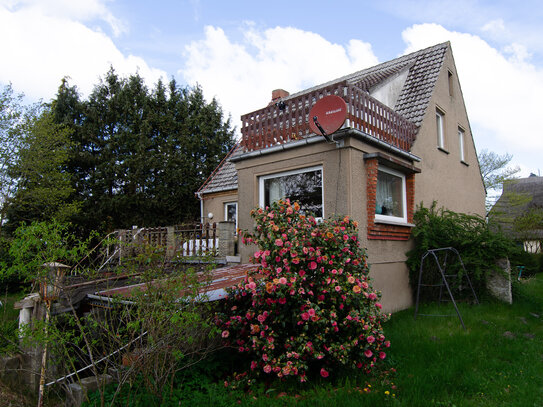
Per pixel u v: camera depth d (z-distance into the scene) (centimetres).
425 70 1269
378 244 816
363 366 495
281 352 483
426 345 597
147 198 1931
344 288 483
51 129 1520
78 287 537
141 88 2102
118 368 407
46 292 432
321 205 781
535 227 2381
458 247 940
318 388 454
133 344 462
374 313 522
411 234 951
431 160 1112
